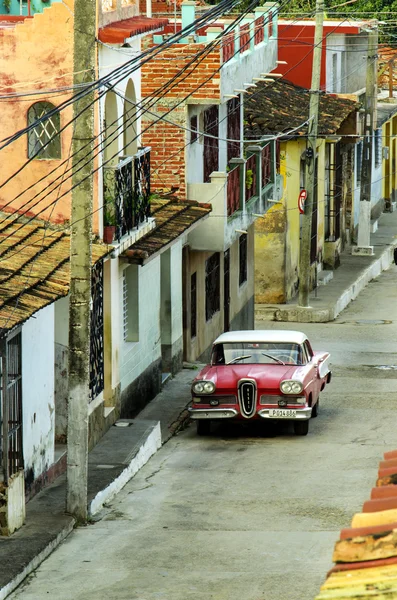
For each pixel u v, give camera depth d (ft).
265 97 255.29
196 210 170.30
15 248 124.67
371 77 312.09
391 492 62.64
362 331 238.27
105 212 136.15
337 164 307.78
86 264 112.47
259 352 154.71
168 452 145.28
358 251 317.83
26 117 134.41
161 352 177.88
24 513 110.93
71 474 114.52
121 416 150.92
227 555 105.70
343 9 382.42
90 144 112.37
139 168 148.15
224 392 147.43
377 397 176.14
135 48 149.38
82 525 114.83
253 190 202.49
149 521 116.67
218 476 133.49
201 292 198.39
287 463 138.31
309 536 110.73
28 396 116.06
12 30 132.67
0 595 93.86
